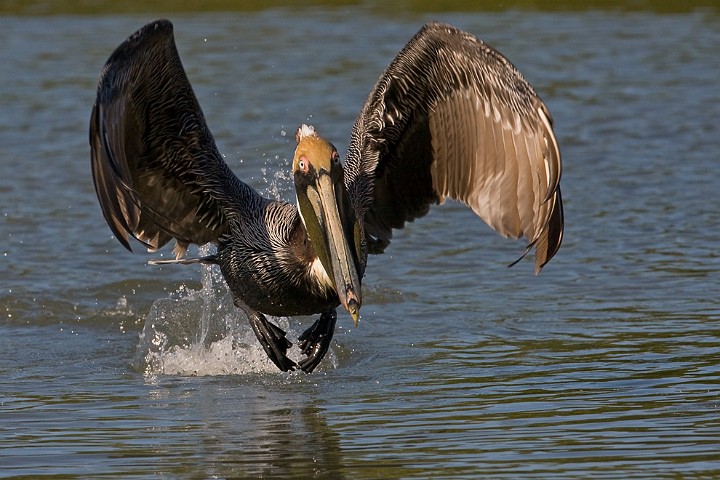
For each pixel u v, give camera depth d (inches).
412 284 628.7
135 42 409.7
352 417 434.0
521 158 436.1
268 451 395.9
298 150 423.5
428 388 470.0
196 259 479.2
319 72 1116.5
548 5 1503.4
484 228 729.6
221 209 470.0
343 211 416.8
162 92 438.3
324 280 441.7
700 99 1021.2
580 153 876.0
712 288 601.9
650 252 665.6
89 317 592.7
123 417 440.5
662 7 1487.5
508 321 565.0
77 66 1146.7
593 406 435.8
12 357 530.9
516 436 403.9
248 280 465.1
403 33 1305.4
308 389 476.4
